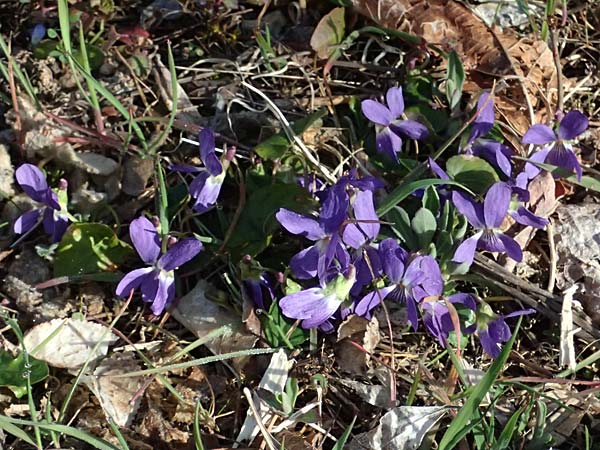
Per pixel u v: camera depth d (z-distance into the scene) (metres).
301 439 0.23
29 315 0.25
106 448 0.22
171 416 0.24
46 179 0.27
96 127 0.27
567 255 0.26
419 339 0.25
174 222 0.26
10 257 0.26
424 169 0.26
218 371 0.25
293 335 0.25
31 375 0.24
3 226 0.26
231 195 0.26
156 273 0.24
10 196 0.26
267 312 0.25
